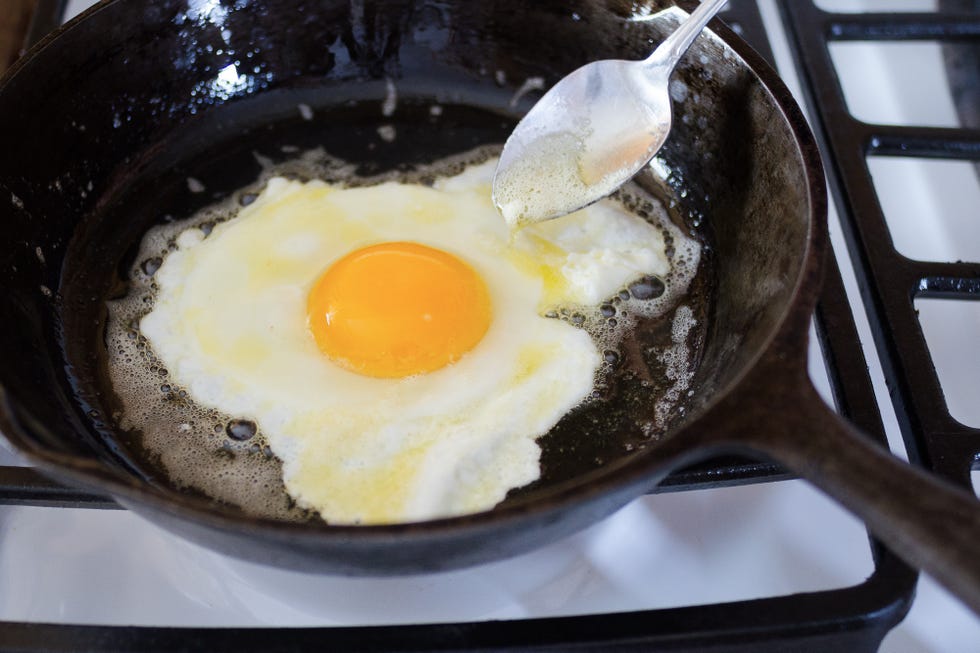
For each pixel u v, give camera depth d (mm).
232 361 280
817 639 231
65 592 244
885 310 283
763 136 278
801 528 256
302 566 218
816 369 279
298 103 334
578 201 300
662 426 274
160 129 318
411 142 330
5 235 274
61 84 288
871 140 319
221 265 297
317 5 318
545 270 297
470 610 242
